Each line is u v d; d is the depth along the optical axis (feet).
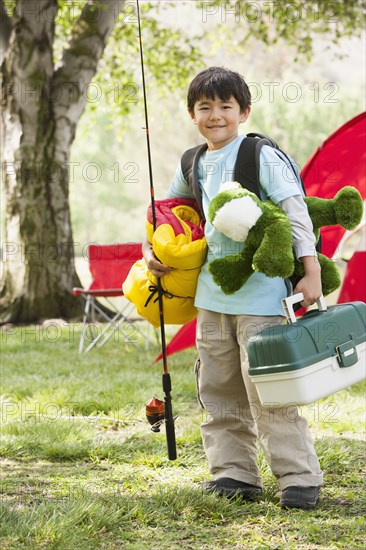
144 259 13.56
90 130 67.31
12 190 44.86
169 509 11.93
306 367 10.89
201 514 11.79
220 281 11.54
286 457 11.89
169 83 61.72
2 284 44.88
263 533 10.97
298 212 11.60
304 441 11.99
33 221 44.42
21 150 44.52
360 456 14.99
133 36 57.62
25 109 44.62
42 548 10.28
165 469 14.49
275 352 10.96
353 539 10.61
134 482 13.61
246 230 11.19
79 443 16.11
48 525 10.89
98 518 11.28
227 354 12.34
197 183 12.57
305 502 11.79
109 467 14.85
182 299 12.75
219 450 12.57
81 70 45.32
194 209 13.29
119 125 63.87
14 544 10.38
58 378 24.26
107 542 10.66
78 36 45.44
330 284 12.22
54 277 44.19
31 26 44.27
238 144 12.16
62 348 32.17
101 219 162.61
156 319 13.19
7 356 29.76
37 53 44.42
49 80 44.96
